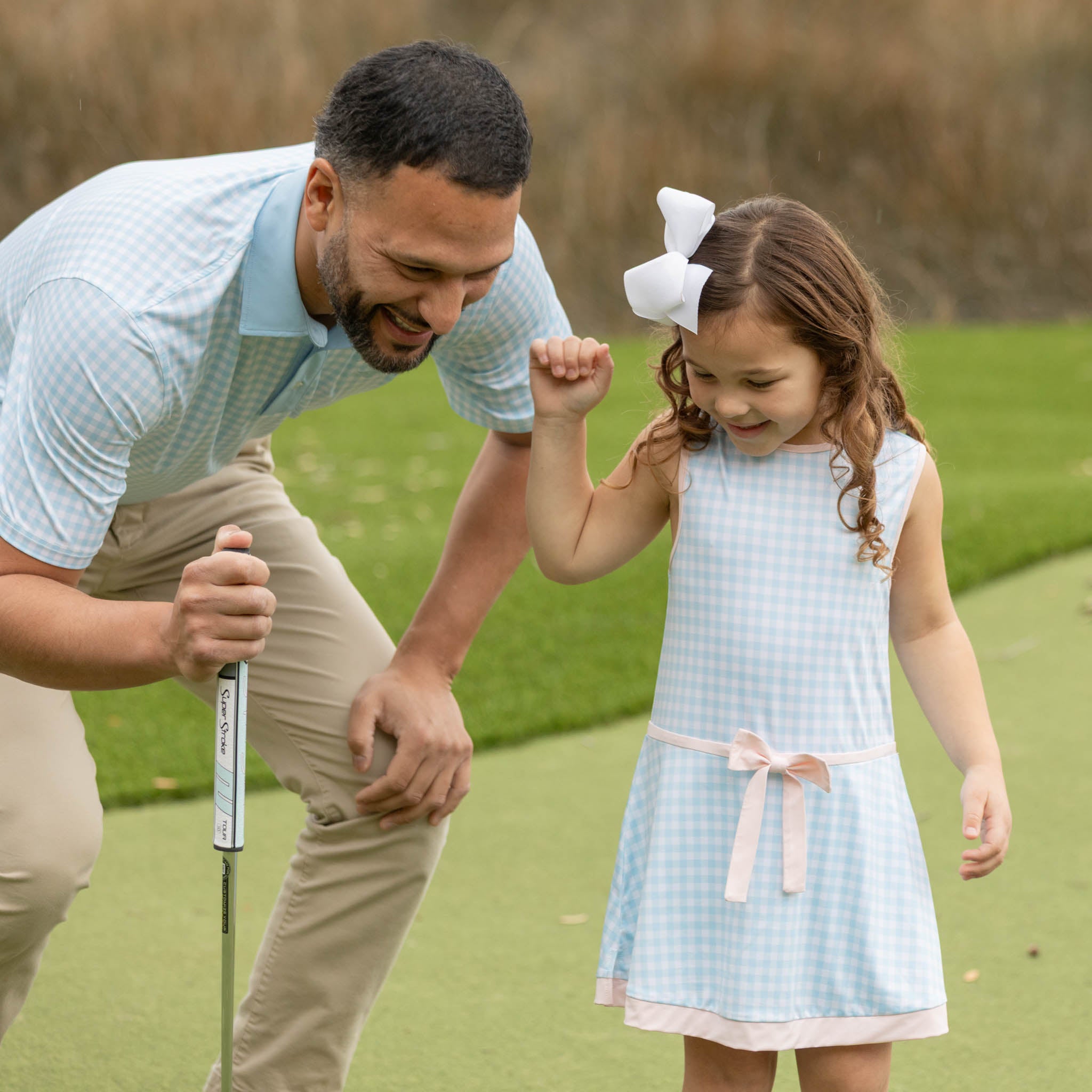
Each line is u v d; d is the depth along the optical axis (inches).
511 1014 126.3
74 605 88.6
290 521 113.3
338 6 564.1
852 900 92.3
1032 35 598.9
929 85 589.6
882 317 96.9
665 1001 92.5
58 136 519.8
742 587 94.0
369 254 88.5
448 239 86.8
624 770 181.9
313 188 91.3
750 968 91.5
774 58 582.2
